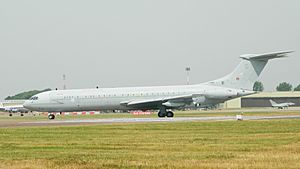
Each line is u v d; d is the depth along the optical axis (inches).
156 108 6067.9
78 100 6166.3
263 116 5275.6
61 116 7406.5
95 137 2751.0
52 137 2800.2
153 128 3447.3
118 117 6235.2
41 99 6205.7
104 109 6220.5
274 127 3314.5
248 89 6087.6
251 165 1524.4
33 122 5014.8
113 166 1541.6
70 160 1688.0
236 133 2888.8
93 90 6205.7
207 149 2017.7
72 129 3494.1
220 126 3540.8
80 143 2380.7
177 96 5989.2
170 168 1491.1
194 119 4835.1
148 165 1550.2
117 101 6122.1
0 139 2699.3
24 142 2485.2
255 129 3174.2
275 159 1648.6
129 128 3491.6
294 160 1620.3
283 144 2175.2
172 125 3752.5
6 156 1844.2
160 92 6077.8
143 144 2273.6
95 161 1654.8
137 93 6092.5
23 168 1526.8
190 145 2193.7
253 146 2108.8
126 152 1942.7
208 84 6136.8
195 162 1604.3
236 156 1750.7
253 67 6067.9
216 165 1534.2
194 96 5925.2
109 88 6215.6
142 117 6013.8
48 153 1939.0
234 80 6092.5
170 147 2118.6
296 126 3368.6
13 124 4549.7
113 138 2655.0
